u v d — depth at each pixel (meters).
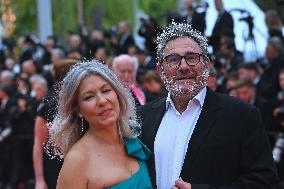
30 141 9.58
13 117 9.62
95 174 3.35
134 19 23.83
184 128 3.66
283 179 7.09
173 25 3.74
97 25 21.59
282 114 7.13
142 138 3.73
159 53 3.75
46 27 17.06
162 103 3.81
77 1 22.30
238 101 3.66
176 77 3.64
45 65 12.99
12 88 10.56
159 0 29.56
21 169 9.67
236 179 3.58
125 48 11.91
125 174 3.39
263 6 11.05
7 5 26.94
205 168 3.54
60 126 3.48
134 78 6.20
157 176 3.62
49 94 4.54
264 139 3.60
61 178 3.37
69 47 13.80
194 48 3.63
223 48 8.52
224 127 3.57
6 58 16.03
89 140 3.45
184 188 3.47
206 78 3.69
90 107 3.40
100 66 3.49
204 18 8.42
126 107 3.51
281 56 7.95
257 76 8.61
